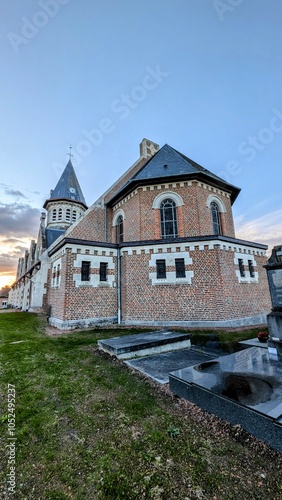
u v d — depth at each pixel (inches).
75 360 252.7
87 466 105.7
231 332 382.6
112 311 497.7
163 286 479.5
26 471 103.4
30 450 116.5
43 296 844.6
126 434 127.6
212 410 145.7
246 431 126.5
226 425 133.9
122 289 512.4
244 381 163.9
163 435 126.3
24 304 1214.9
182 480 97.0
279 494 90.2
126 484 95.3
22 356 265.9
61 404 160.6
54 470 103.7
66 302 450.6
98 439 124.1
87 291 476.7
